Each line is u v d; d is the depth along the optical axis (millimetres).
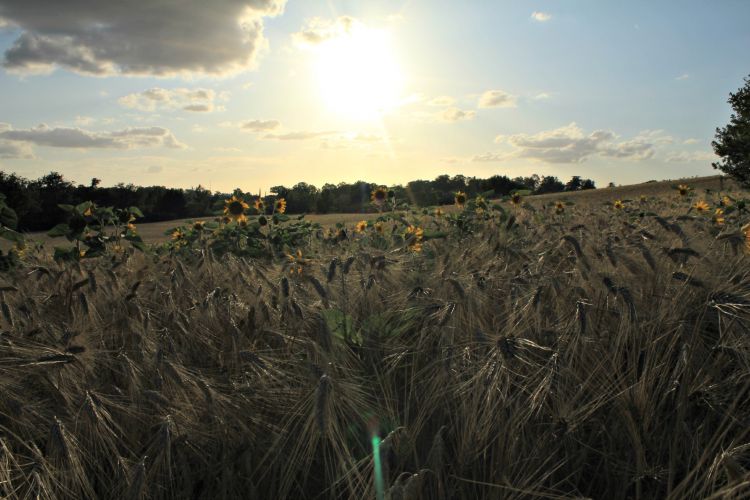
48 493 2270
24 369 2949
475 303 3596
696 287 3369
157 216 77188
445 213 10062
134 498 2115
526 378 2928
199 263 5602
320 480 2609
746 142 34375
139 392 2812
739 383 2863
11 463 2432
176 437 2568
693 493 2227
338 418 2730
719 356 2967
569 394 2867
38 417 2729
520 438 2605
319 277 4613
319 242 8609
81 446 2549
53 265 6758
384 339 3617
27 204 46781
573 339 2996
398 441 2541
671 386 2799
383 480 2141
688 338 3045
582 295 3658
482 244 5969
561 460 2576
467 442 2496
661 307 3359
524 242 6242
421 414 2725
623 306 3277
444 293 3805
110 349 3627
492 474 2396
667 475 2430
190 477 2512
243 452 2605
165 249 8992
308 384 2832
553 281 3734
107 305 4305
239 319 3754
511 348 2791
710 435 2652
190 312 3941
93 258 6875
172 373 2777
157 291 4551
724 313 3086
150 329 3574
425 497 2355
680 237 4668
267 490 2549
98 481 2535
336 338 3428
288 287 3812
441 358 2922
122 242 7555
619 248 4375
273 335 3451
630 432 2572
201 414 2727
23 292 4785
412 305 3709
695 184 54000
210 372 3236
